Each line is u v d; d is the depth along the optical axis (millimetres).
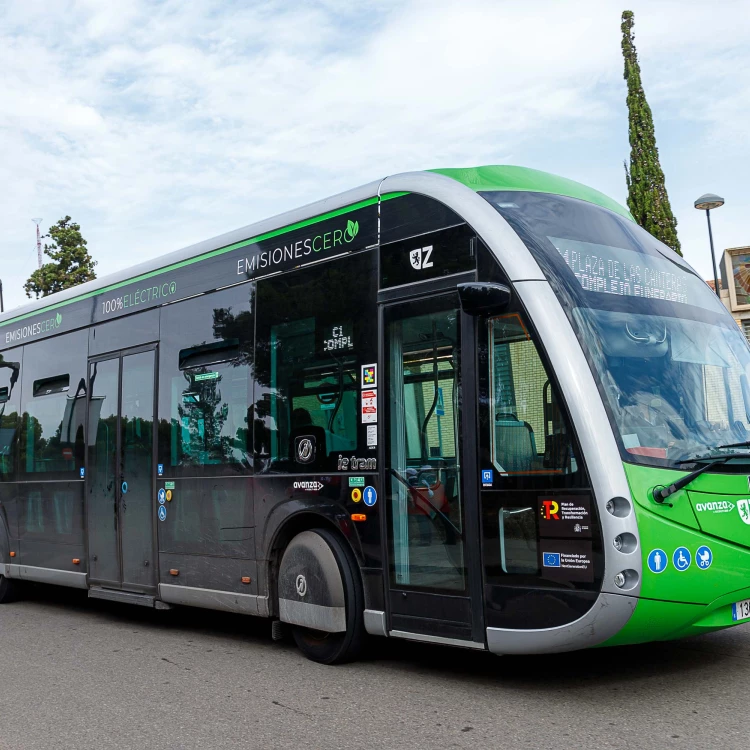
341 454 6715
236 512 7605
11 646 8359
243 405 7676
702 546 5301
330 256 7039
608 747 4625
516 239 5852
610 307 5848
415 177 6527
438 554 5969
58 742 5242
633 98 25125
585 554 5207
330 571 6629
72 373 10094
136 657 7574
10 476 11039
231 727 5359
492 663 6629
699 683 5766
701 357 6062
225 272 8102
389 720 5324
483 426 5750
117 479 9125
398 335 6406
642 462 5289
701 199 21422
